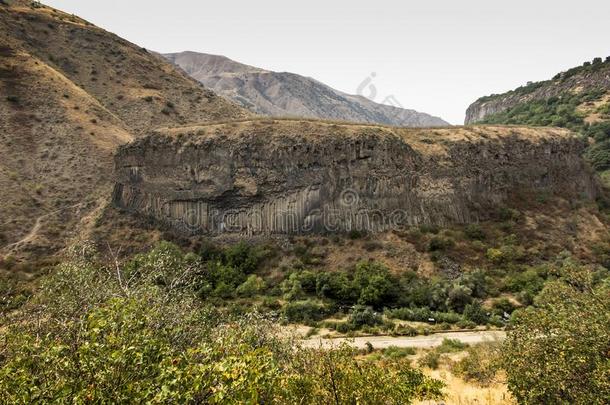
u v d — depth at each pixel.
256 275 49.50
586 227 59.19
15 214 55.50
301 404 10.95
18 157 63.38
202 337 12.99
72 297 13.65
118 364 7.51
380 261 48.88
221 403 7.07
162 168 58.00
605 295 14.91
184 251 53.16
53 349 7.67
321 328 40.28
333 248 51.38
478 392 21.00
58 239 54.19
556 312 14.96
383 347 35.03
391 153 56.03
